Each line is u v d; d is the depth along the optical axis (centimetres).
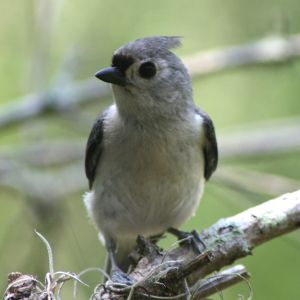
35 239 1111
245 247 671
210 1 1309
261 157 1272
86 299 1023
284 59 1231
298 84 1290
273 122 1275
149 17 1311
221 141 1264
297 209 680
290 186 1173
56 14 1273
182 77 835
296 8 1295
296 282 1067
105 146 852
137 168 830
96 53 1300
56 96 1228
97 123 866
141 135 819
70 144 1288
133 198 849
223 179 1158
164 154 820
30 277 621
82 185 1248
